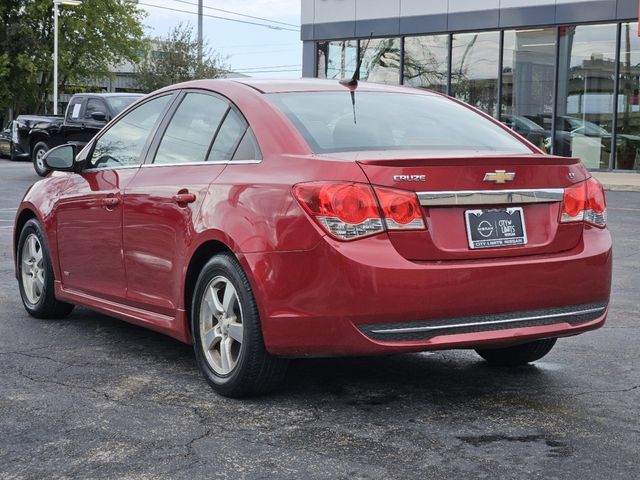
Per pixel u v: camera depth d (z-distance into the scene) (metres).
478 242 4.07
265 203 4.18
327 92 4.89
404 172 3.96
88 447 3.71
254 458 3.58
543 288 4.16
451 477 3.36
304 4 27.92
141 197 5.05
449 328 3.99
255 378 4.28
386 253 3.90
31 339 5.70
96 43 49.66
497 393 4.52
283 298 4.05
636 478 3.37
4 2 46.06
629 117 22.27
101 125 19.80
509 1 23.77
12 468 3.48
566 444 3.74
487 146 4.68
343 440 3.79
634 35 21.97
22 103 48.53
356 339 3.91
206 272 4.50
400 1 25.81
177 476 3.39
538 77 23.66
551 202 4.29
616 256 9.58
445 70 25.36
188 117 5.11
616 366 5.07
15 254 6.54
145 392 4.53
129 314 5.23
